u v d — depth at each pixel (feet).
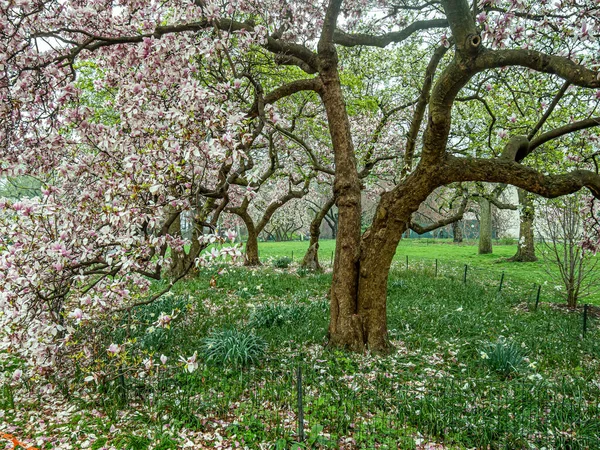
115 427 13.08
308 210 149.38
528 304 32.40
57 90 15.80
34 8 15.24
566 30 14.48
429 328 24.54
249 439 12.19
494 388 15.65
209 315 26.07
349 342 20.33
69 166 14.05
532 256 62.49
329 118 21.79
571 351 21.13
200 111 13.99
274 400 14.51
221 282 38.58
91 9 16.11
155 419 13.46
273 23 21.52
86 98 37.06
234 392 15.01
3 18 14.35
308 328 23.38
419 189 18.98
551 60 14.15
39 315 13.82
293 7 23.57
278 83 34.37
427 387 15.61
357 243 21.07
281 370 17.06
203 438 12.51
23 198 13.06
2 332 13.73
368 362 18.62
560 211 33.68
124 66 18.06
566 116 31.89
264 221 56.54
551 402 14.67
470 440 12.51
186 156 12.37
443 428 12.94
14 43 15.28
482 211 78.59
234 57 21.35
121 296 15.44
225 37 15.60
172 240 16.06
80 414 13.91
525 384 15.67
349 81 39.22
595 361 20.07
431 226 36.58
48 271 13.15
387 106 45.98
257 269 50.34
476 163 18.07
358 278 20.92
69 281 14.97
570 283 33.32
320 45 21.02
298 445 11.63
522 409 13.93
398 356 19.67
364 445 12.07
